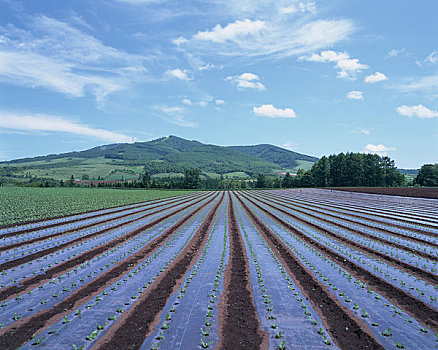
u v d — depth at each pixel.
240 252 15.55
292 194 77.69
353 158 110.31
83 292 9.99
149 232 20.83
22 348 6.82
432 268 12.39
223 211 35.72
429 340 7.29
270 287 10.70
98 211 33.16
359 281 11.09
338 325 8.04
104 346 6.93
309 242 18.09
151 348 6.90
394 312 8.70
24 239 17.88
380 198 54.75
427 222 25.16
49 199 45.22
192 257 14.74
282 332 7.65
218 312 8.68
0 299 9.40
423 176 92.19
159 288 10.42
